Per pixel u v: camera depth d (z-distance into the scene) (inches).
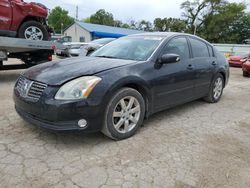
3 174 92.9
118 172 97.7
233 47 1035.3
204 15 2027.6
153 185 90.8
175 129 145.8
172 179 95.0
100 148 116.7
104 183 90.5
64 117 107.3
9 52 270.5
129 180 93.0
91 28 1550.2
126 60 139.3
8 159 103.3
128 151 115.1
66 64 132.0
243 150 122.3
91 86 111.1
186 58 168.2
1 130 131.4
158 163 105.8
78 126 110.0
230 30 2106.3
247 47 1003.3
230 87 313.7
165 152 115.9
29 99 114.5
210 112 184.4
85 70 118.9
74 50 447.8
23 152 109.7
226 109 195.2
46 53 277.3
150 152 115.1
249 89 303.4
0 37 223.1
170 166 103.9
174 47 160.1
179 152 116.6
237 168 105.0
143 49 151.6
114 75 119.4
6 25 250.4
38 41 253.1
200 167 104.3
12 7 251.0
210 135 139.4
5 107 170.4
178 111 183.0
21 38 253.8
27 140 121.3
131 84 129.3
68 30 1753.2
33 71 129.2
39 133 129.5
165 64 147.5
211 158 112.4
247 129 152.2
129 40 169.3
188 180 94.9
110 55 157.1
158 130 142.7
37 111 111.4
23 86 121.8
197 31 2037.4
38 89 113.8
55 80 112.4
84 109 109.3
